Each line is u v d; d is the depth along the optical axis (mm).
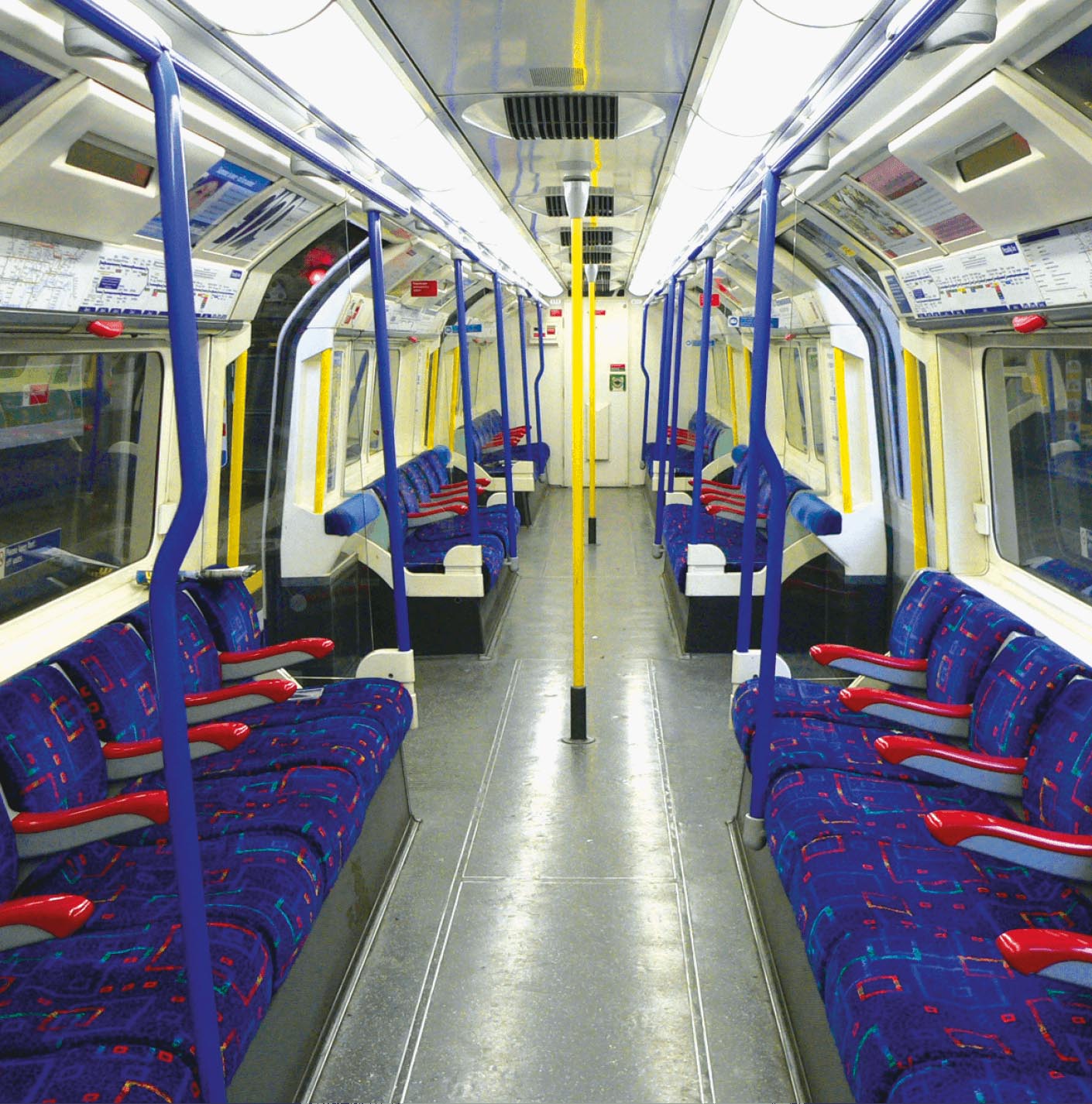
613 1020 2930
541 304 12953
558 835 4082
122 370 3957
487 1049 2816
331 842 2971
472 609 6418
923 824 2979
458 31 2529
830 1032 2412
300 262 4457
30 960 2332
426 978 3152
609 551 9953
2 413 3299
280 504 4738
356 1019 2963
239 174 3314
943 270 3791
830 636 5086
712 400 9648
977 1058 1905
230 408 4531
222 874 2684
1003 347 4094
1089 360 3549
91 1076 1928
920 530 4668
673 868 3801
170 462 4254
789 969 2928
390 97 3033
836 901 2525
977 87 2426
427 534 7754
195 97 2607
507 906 3561
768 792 3348
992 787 2961
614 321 13922
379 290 4207
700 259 6488
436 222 5102
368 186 3719
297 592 4844
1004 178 2775
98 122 2436
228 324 4309
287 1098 2572
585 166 4410
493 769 4742
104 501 3982
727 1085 2658
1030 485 4137
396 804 4012
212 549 4613
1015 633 3420
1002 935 2043
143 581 4117
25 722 2857
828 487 4953
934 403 4449
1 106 2148
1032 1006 2076
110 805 2672
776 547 3256
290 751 3531
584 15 2420
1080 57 2055
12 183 2424
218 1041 2000
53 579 3674
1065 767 2725
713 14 2412
